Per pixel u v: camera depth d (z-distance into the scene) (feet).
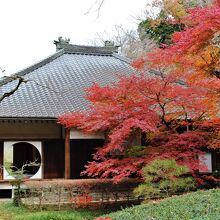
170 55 40.34
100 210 49.24
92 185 52.31
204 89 41.78
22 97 62.18
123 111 42.50
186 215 29.35
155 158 42.29
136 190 42.32
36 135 60.23
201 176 49.78
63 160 61.16
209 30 33.37
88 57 79.71
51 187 51.11
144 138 53.78
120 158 47.44
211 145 44.34
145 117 41.91
